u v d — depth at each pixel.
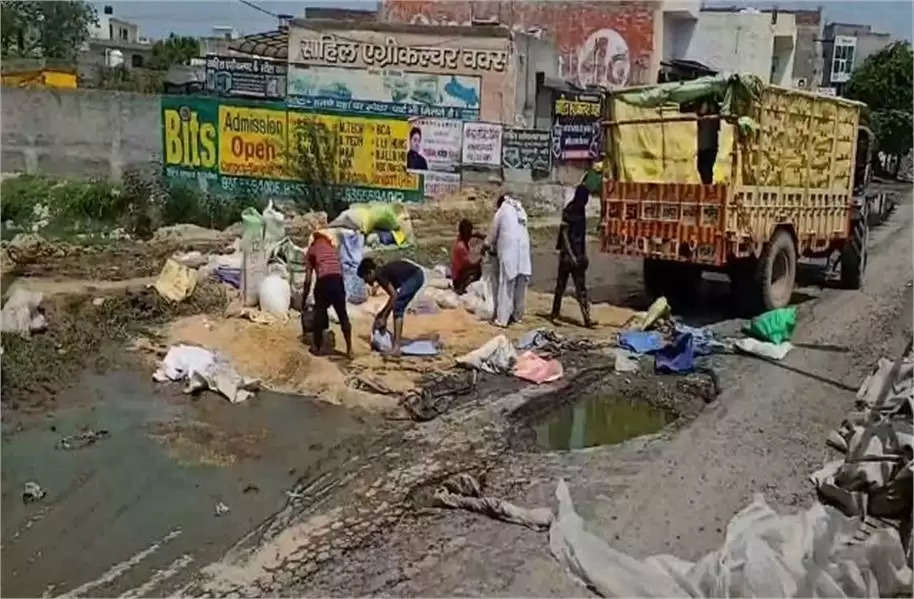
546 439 7.99
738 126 11.55
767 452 7.64
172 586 5.26
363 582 5.33
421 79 24.70
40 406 8.04
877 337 12.00
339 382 8.80
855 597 5.21
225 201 19.14
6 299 10.49
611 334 11.50
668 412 8.78
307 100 26.08
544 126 26.27
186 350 9.03
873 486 6.49
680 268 13.66
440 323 11.16
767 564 5.26
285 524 6.06
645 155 12.97
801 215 13.41
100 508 6.21
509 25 31.44
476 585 5.32
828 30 48.12
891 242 21.95
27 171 23.16
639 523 6.23
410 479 6.85
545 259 17.36
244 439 7.52
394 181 20.77
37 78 30.27
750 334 11.45
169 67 37.25
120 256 13.92
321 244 9.58
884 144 35.25
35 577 5.32
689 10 33.88
